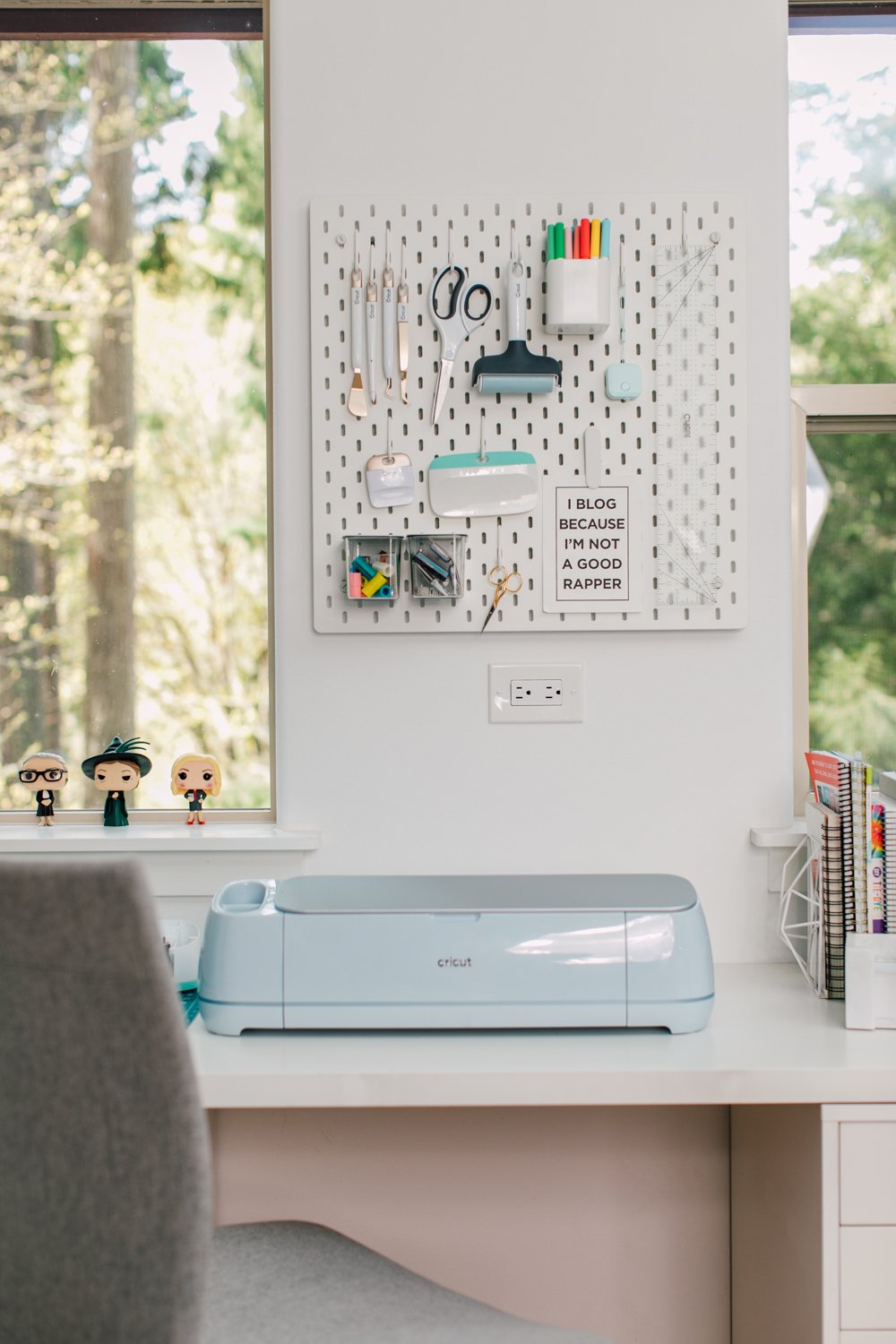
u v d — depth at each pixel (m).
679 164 1.59
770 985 1.50
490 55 1.58
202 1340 0.85
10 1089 0.85
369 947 1.29
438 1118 1.65
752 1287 1.50
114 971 0.80
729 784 1.62
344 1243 1.28
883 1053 1.24
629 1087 1.19
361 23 1.58
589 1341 1.07
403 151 1.59
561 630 1.59
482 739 1.60
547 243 1.57
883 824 1.42
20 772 1.68
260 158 1.92
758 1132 1.46
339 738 1.60
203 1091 1.19
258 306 1.94
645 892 1.37
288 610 1.60
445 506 1.58
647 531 1.59
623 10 1.58
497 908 1.30
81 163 1.90
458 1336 1.08
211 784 1.67
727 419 1.59
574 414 1.59
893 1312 1.19
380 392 1.58
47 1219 0.86
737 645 1.61
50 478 1.91
